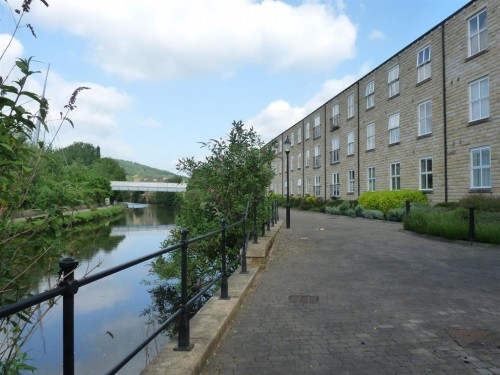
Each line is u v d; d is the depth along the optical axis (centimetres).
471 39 1756
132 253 1620
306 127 4222
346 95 3156
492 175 1616
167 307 862
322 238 1357
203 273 995
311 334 471
